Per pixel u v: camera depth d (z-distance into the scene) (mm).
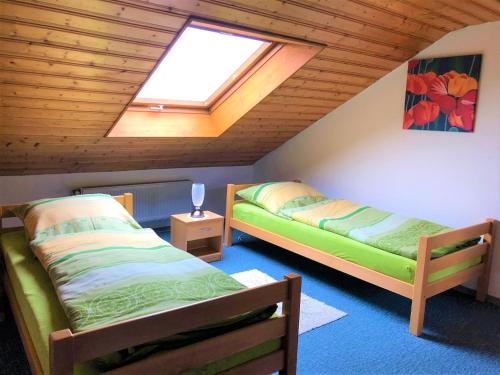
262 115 3918
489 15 2943
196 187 3875
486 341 2682
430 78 3473
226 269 3719
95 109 2943
